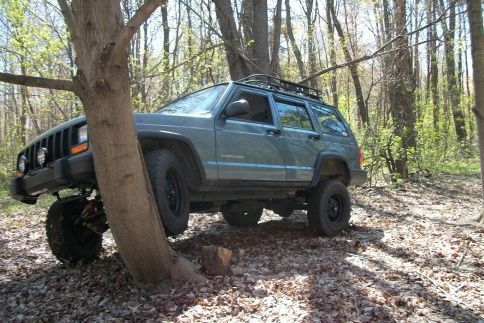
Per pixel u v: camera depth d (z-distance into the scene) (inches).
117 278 178.2
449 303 152.1
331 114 301.6
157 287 158.7
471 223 290.4
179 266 164.6
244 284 165.2
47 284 184.2
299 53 807.1
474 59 277.4
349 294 156.4
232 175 207.3
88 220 201.3
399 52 544.1
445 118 845.8
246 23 461.1
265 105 244.4
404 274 182.4
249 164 217.3
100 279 181.5
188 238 257.6
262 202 263.3
